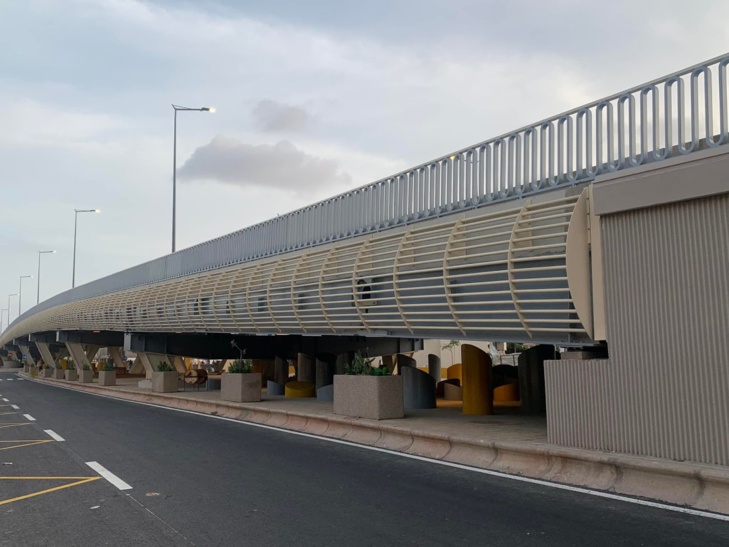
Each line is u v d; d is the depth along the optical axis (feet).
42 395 113.60
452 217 40.37
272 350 97.55
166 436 48.83
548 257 31.71
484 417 48.24
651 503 23.82
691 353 26.09
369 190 49.21
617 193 28.94
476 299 36.81
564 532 20.72
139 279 105.81
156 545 20.68
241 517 23.89
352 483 29.68
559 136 33.83
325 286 50.83
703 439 25.41
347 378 49.08
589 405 29.60
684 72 27.78
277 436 47.91
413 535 21.03
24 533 22.48
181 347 104.63
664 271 27.27
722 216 25.46
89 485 30.58
